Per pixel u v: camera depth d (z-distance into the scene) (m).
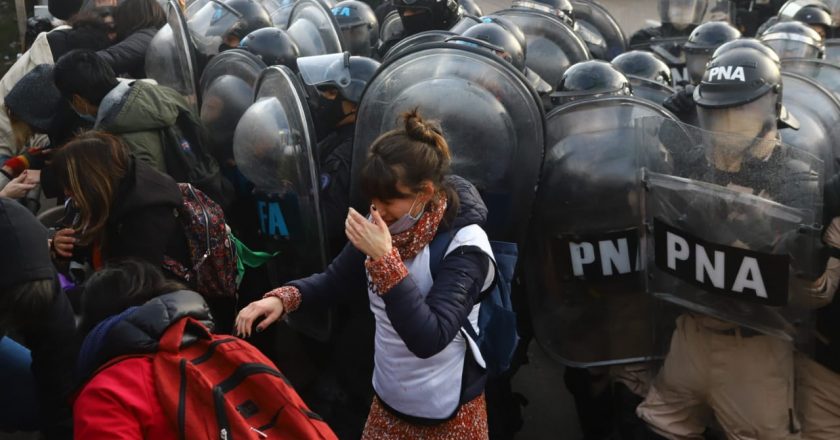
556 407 3.99
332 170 3.26
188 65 4.03
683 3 5.93
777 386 2.62
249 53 3.81
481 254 2.09
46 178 3.34
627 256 2.90
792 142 3.67
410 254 2.07
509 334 2.24
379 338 2.24
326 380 3.58
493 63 2.90
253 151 3.27
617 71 3.51
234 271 3.07
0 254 2.07
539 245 3.06
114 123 3.18
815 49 4.81
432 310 1.99
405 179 1.98
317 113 3.48
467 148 2.90
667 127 2.62
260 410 1.80
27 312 2.09
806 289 2.43
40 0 8.70
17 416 2.38
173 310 1.82
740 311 2.56
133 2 4.60
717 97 2.76
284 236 3.31
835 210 2.42
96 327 1.83
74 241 2.80
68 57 3.24
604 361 3.05
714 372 2.68
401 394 2.22
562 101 3.48
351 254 2.32
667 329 2.85
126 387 1.71
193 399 1.71
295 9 5.35
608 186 2.86
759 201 2.44
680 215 2.63
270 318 2.28
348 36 5.40
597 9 6.61
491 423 3.21
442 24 4.84
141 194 2.62
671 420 2.87
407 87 2.99
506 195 2.91
